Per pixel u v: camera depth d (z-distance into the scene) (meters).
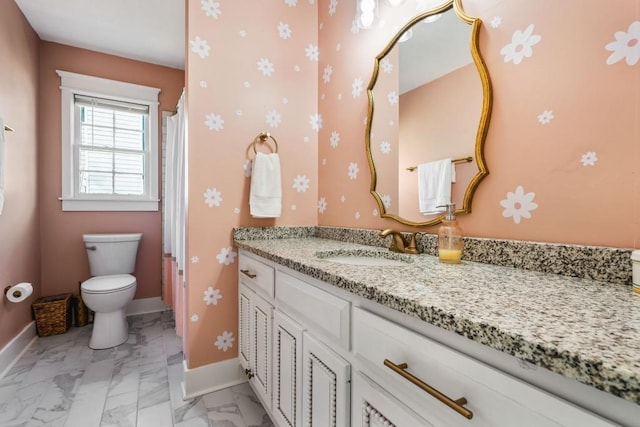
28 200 2.17
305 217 1.79
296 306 0.99
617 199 0.68
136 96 2.74
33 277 2.25
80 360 1.88
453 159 1.04
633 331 0.40
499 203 0.92
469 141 0.99
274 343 1.15
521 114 0.86
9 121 1.90
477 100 0.96
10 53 1.91
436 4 1.12
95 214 2.62
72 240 2.53
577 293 0.59
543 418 0.38
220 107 1.56
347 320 0.75
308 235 1.78
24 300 2.09
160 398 1.49
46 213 2.43
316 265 0.88
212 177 1.55
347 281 0.71
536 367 0.39
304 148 1.79
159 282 2.86
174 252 2.27
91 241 2.40
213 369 1.55
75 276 2.54
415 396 0.56
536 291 0.61
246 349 1.47
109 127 2.71
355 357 0.73
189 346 1.51
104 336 2.06
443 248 0.95
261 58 1.67
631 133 0.66
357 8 1.47
